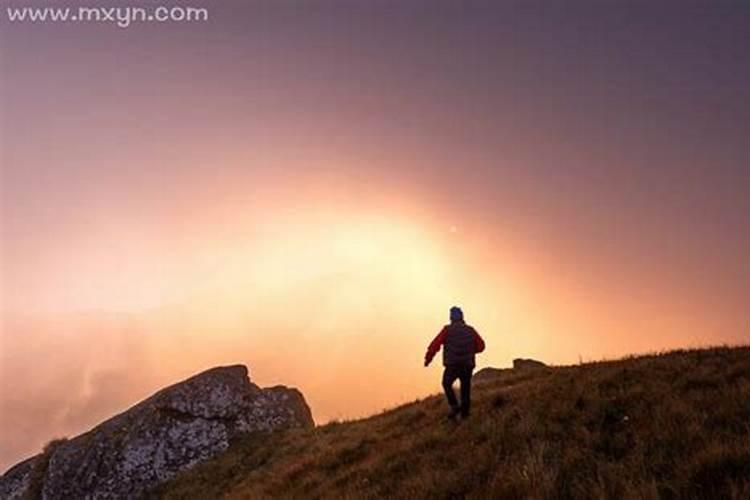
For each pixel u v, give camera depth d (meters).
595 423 12.05
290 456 19.67
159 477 21.72
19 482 24.00
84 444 23.44
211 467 21.30
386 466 13.07
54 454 23.70
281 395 25.47
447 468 11.55
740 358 14.83
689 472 8.49
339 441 18.64
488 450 11.63
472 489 10.14
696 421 10.48
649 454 9.82
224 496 17.83
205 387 24.27
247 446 22.25
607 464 9.59
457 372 14.94
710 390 12.17
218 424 23.25
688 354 16.94
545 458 10.55
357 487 12.36
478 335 15.15
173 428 22.95
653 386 13.34
